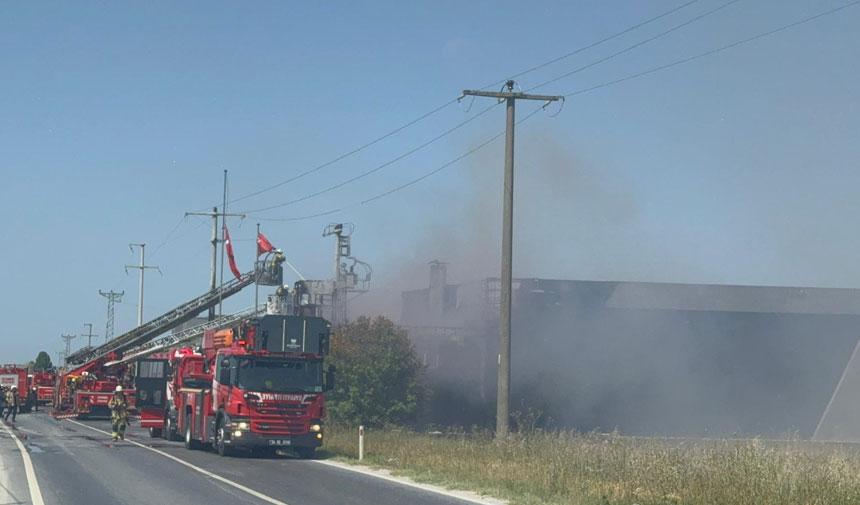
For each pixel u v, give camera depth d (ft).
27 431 126.11
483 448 82.33
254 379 82.99
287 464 77.92
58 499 52.11
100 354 174.09
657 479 55.98
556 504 51.11
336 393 141.08
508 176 93.66
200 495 54.29
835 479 52.26
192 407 96.02
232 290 169.07
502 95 93.50
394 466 74.28
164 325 172.45
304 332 85.25
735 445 62.80
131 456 83.71
